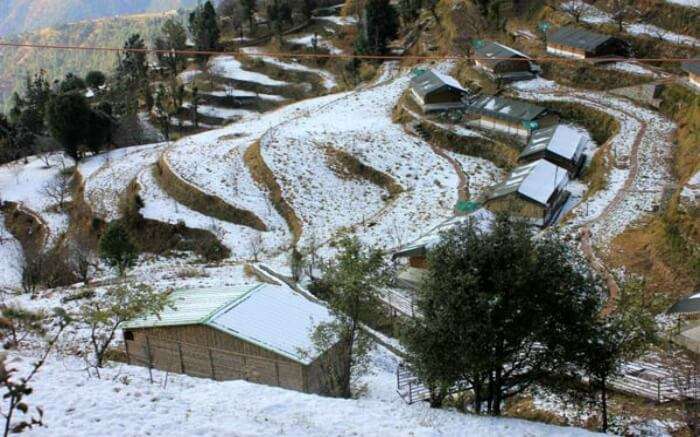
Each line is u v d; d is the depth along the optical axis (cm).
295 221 5925
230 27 13738
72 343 3077
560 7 8531
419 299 2097
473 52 8581
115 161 7988
